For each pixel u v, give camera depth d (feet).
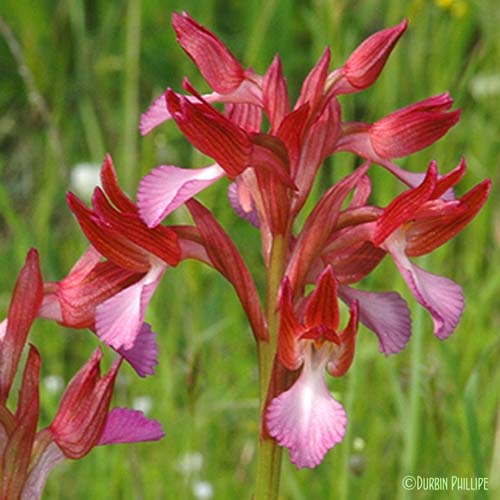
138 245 0.88
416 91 1.81
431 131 0.88
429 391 1.15
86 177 1.68
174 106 0.85
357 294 0.91
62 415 0.89
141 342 0.89
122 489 1.33
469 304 1.54
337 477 1.21
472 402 1.10
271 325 0.89
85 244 1.74
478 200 0.89
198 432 1.37
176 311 1.47
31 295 0.88
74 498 1.39
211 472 1.39
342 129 0.89
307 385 0.85
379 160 0.89
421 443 1.31
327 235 0.88
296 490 1.23
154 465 1.36
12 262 1.80
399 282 1.47
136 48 1.57
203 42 0.88
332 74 0.88
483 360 1.11
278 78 0.88
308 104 0.86
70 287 0.90
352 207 0.93
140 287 0.88
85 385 0.89
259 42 1.76
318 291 0.85
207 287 1.62
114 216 0.88
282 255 0.89
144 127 0.92
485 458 1.35
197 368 1.17
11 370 0.88
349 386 1.20
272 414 0.83
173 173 0.86
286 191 0.88
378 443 1.36
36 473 0.89
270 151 0.86
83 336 1.61
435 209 0.88
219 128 0.85
